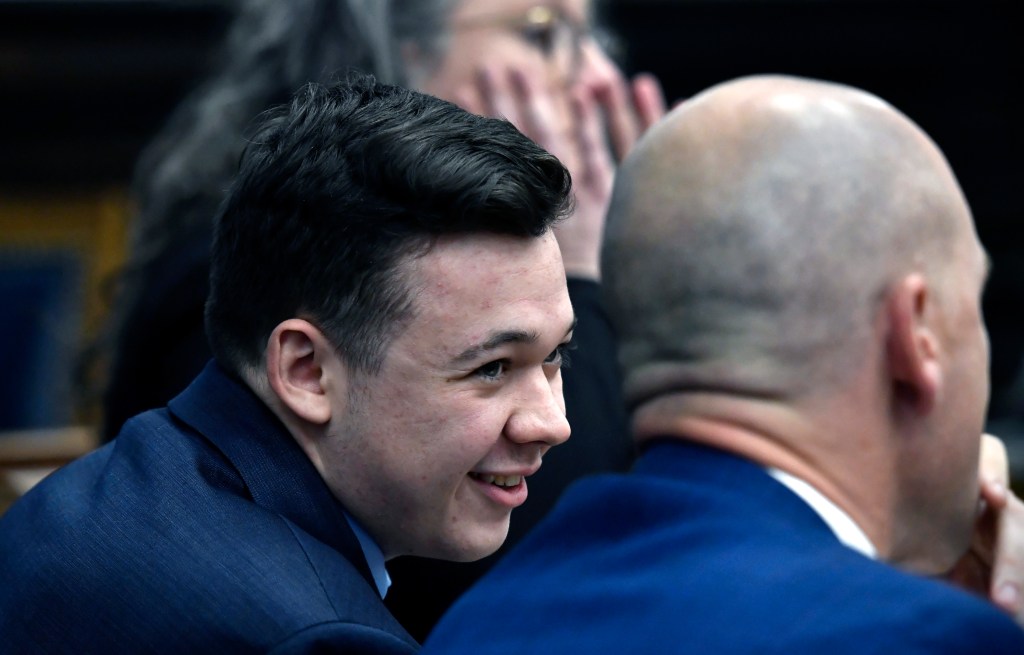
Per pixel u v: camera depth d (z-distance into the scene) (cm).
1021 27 1485
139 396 532
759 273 314
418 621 454
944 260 321
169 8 1260
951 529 336
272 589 333
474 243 339
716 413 320
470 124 347
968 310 323
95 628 347
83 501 377
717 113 330
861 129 320
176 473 365
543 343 348
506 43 640
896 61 1498
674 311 325
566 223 596
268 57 658
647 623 286
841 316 313
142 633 339
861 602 274
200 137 652
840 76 1497
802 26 1447
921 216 318
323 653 322
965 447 327
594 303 529
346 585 342
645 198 331
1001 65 1513
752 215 315
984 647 265
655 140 338
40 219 1291
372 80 373
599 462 491
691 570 294
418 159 335
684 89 1462
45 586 360
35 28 1248
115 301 692
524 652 298
